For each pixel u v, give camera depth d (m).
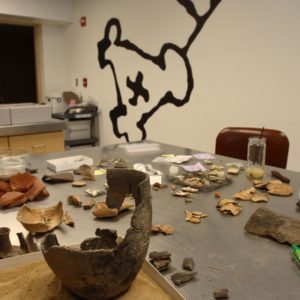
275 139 1.73
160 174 1.37
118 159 1.61
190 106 2.73
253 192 1.14
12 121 2.56
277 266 0.70
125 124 3.46
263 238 0.83
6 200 1.02
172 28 2.76
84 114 3.65
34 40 4.16
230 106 2.43
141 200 0.61
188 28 2.62
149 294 0.61
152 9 2.90
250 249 0.77
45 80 4.15
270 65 2.14
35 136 2.64
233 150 1.86
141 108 3.22
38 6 3.63
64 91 3.90
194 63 2.63
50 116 2.81
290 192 1.14
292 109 2.07
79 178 1.33
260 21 2.15
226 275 0.66
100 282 0.55
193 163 1.57
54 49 4.16
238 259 0.73
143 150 1.83
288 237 0.79
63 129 2.78
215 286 0.63
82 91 4.02
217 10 2.39
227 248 0.77
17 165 1.40
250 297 0.60
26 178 1.13
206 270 0.68
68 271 0.55
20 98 4.36
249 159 1.43
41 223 0.84
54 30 4.12
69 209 1.02
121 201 0.72
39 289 0.62
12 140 2.53
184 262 0.69
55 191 1.18
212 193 1.16
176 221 0.93
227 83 2.42
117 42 3.36
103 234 0.70
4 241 0.73
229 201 1.04
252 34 2.21
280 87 2.11
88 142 3.79
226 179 1.29
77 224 0.91
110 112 3.63
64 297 0.60
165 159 1.62
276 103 2.15
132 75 3.26
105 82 3.63
